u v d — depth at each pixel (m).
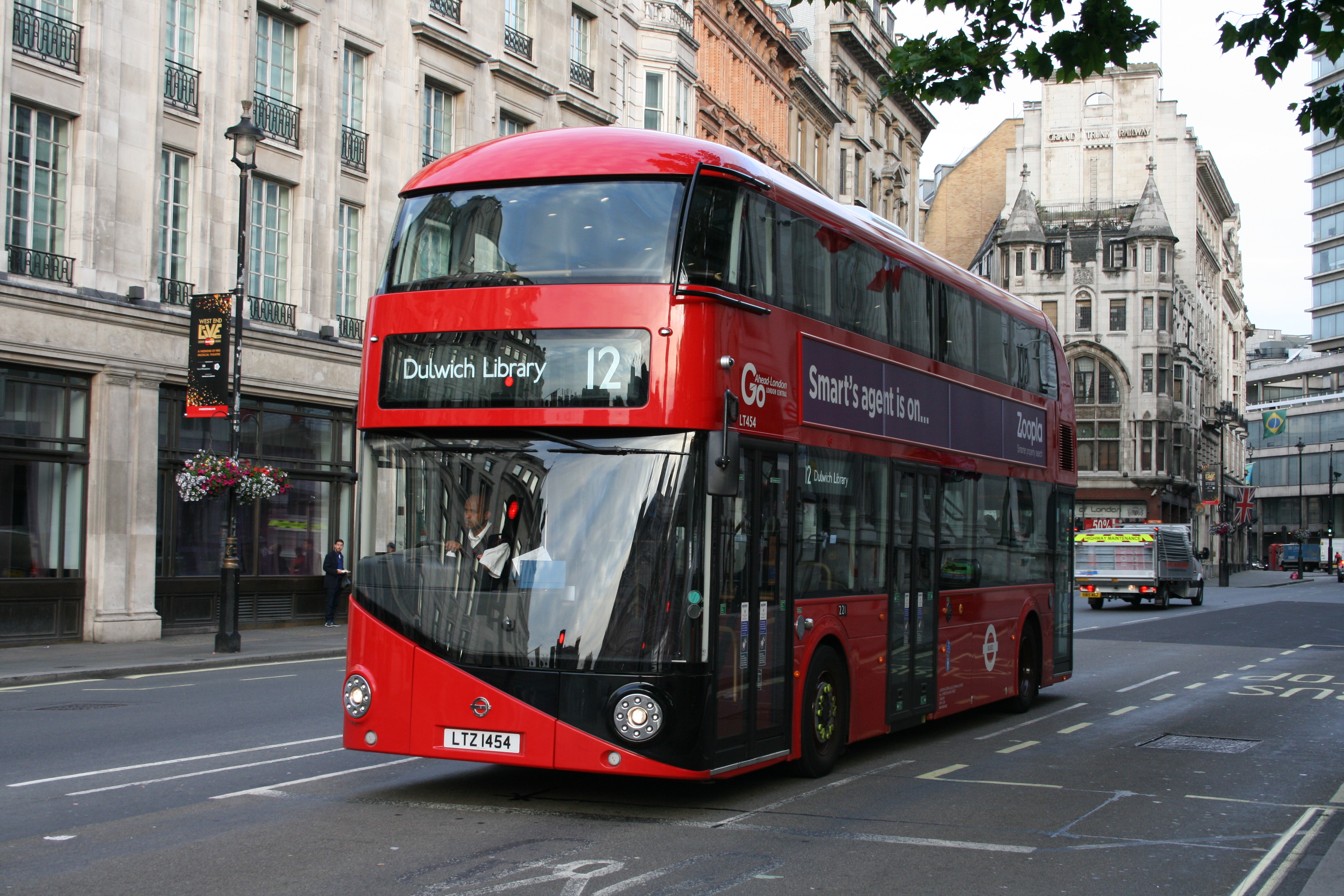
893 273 12.11
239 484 22.53
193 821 8.48
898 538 11.98
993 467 14.66
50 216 23.38
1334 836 8.82
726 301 8.90
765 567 9.48
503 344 8.88
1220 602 56.00
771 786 10.26
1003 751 12.64
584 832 8.34
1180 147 90.81
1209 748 12.98
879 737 13.67
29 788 9.59
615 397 8.62
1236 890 7.36
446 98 33.62
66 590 23.34
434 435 9.02
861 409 11.21
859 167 66.56
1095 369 87.00
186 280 26.16
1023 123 93.06
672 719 8.42
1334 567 104.00
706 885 7.07
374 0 30.95
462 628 8.71
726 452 8.50
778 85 55.22
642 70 42.03
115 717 13.84
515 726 8.51
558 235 8.97
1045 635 16.50
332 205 29.72
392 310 9.24
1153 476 84.75
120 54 24.42
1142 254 86.44
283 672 19.75
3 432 22.41
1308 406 139.12
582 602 8.56
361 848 7.74
